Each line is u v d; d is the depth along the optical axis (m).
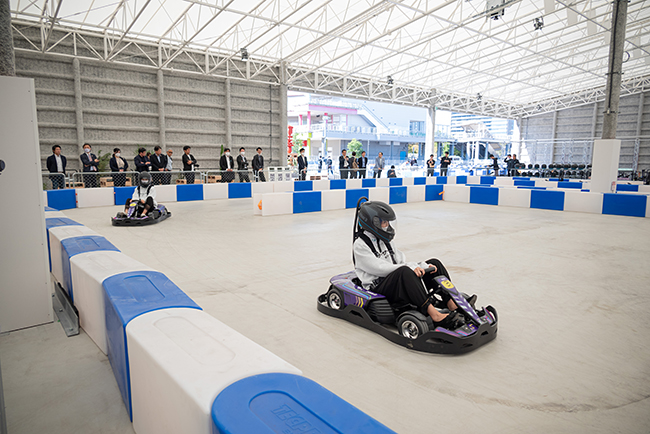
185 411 1.33
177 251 5.73
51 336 2.99
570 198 10.51
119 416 2.04
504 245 6.20
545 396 2.19
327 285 4.20
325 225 8.07
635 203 9.52
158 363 1.51
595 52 18.61
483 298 3.80
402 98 22.50
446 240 6.57
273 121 18.23
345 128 40.75
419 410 2.05
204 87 16.23
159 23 12.82
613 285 4.22
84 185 11.55
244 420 1.14
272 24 13.05
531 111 28.83
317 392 1.32
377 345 2.80
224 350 1.61
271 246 6.09
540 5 13.14
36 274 3.16
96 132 14.15
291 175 16.78
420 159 45.19
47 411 2.07
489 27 14.93
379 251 3.05
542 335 2.98
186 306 2.13
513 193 11.53
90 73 13.83
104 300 2.48
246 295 3.88
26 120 3.02
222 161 14.12
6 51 3.34
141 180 8.14
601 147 10.77
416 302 2.76
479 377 2.38
